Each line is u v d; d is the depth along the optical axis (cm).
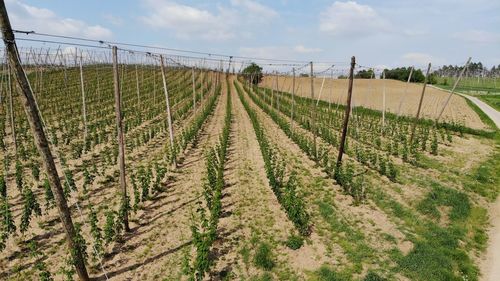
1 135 2647
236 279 1170
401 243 1409
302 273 1206
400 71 10694
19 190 1762
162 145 2920
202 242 1138
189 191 1898
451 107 5562
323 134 3250
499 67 15338
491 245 1457
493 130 3728
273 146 2947
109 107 4534
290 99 6688
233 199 1798
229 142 3123
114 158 2352
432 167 2358
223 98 7081
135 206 1553
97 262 1238
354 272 1210
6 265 1205
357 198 1803
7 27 869
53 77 6531
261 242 1384
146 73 8706
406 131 3484
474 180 2138
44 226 1458
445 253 1352
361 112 4800
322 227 1522
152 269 1206
